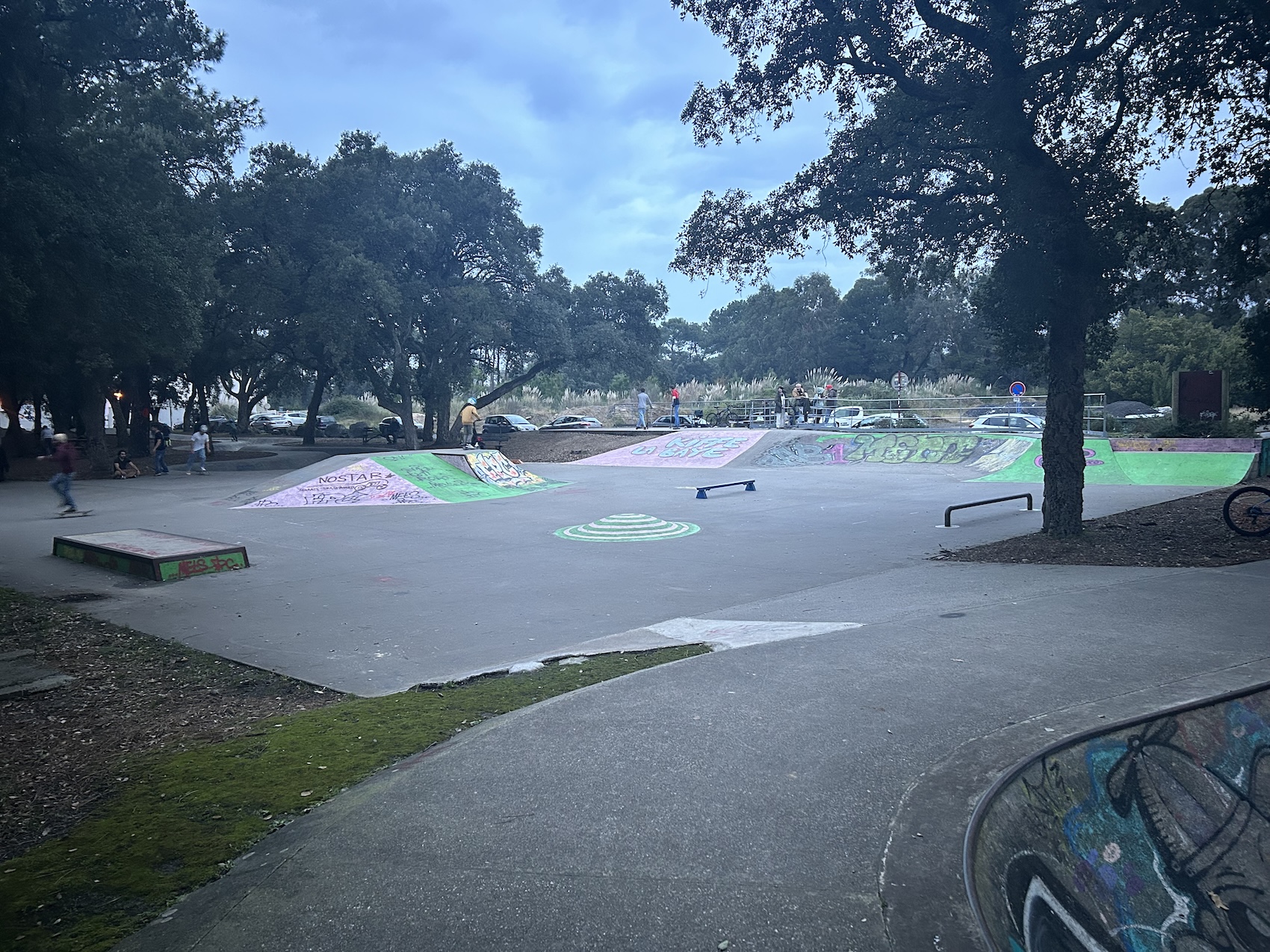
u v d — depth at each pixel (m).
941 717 4.75
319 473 21.12
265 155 33.22
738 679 5.58
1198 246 11.17
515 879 3.21
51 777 4.68
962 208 11.96
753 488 21.14
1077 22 10.11
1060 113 11.12
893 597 8.34
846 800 3.76
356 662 7.10
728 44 11.56
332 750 4.80
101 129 20.41
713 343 113.62
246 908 3.10
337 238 33.50
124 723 5.67
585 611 8.72
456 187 37.69
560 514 17.38
